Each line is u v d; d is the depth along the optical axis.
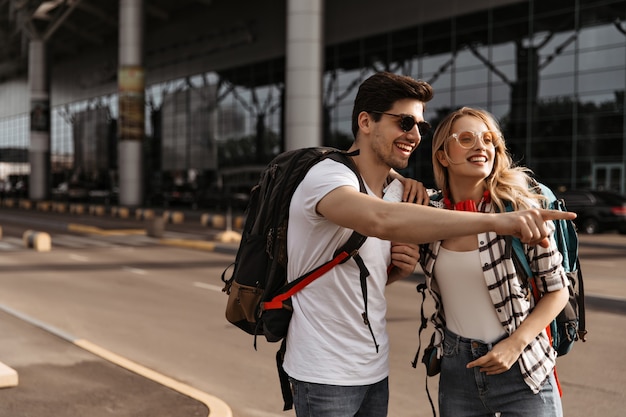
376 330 2.37
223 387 6.08
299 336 2.33
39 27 66.56
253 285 2.39
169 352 7.43
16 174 88.50
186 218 41.22
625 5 29.69
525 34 33.34
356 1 41.53
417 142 2.32
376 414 2.45
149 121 61.03
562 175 32.09
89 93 70.75
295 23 27.27
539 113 32.84
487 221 1.86
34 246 21.33
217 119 52.81
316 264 2.28
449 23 36.66
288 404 2.59
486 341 2.50
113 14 59.59
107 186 67.56
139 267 16.53
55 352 6.74
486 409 2.55
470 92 35.69
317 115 27.44
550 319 2.41
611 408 5.45
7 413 4.83
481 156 2.47
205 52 53.91
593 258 18.52
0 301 11.12
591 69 30.95
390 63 39.75
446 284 2.54
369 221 1.97
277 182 2.32
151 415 4.81
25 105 86.12
